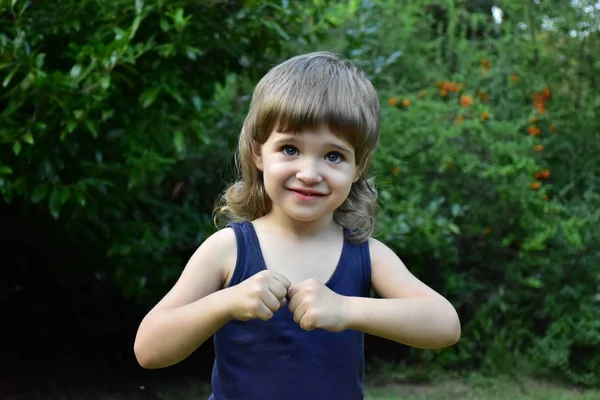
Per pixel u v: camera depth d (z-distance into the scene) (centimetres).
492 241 514
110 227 388
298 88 156
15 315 513
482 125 527
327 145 155
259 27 376
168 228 410
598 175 556
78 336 522
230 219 202
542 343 488
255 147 167
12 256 468
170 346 149
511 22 623
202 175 477
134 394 433
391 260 170
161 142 374
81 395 427
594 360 485
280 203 157
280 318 156
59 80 322
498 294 505
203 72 397
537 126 564
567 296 492
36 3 355
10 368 468
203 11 366
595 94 571
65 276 470
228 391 158
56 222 409
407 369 493
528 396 445
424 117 519
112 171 371
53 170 346
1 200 394
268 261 161
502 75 590
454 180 525
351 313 146
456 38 653
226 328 159
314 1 401
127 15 352
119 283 391
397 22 611
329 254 165
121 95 365
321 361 156
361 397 165
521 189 497
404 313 151
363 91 162
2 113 335
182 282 159
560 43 585
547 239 509
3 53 321
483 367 493
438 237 475
